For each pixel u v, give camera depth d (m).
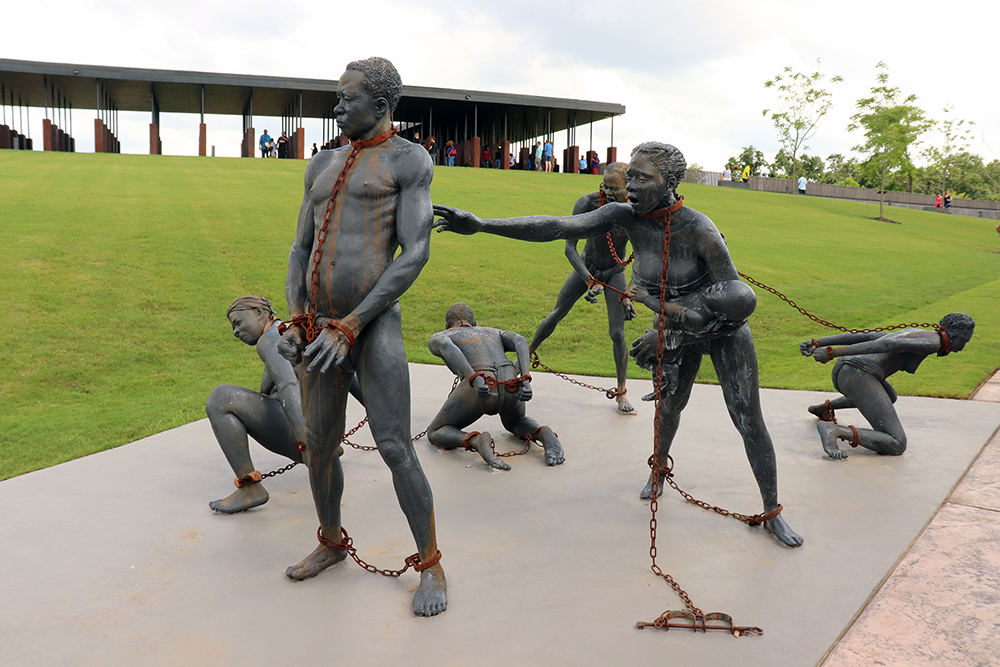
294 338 3.11
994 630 2.96
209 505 4.38
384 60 3.16
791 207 33.38
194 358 9.84
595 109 41.78
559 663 2.74
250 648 2.85
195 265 13.54
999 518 4.15
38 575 3.47
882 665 2.72
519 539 3.91
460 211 3.39
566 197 24.81
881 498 4.50
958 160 79.94
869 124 35.41
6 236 13.91
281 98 39.69
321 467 3.35
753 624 3.03
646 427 6.21
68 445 6.17
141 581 3.42
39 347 9.55
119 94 38.69
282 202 19.64
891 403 5.45
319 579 3.46
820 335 11.89
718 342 3.94
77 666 2.74
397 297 3.01
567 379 7.35
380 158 3.14
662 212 3.63
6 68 33.22
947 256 23.41
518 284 14.21
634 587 3.37
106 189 20.00
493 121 46.69
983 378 8.30
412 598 3.24
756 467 3.94
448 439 5.47
